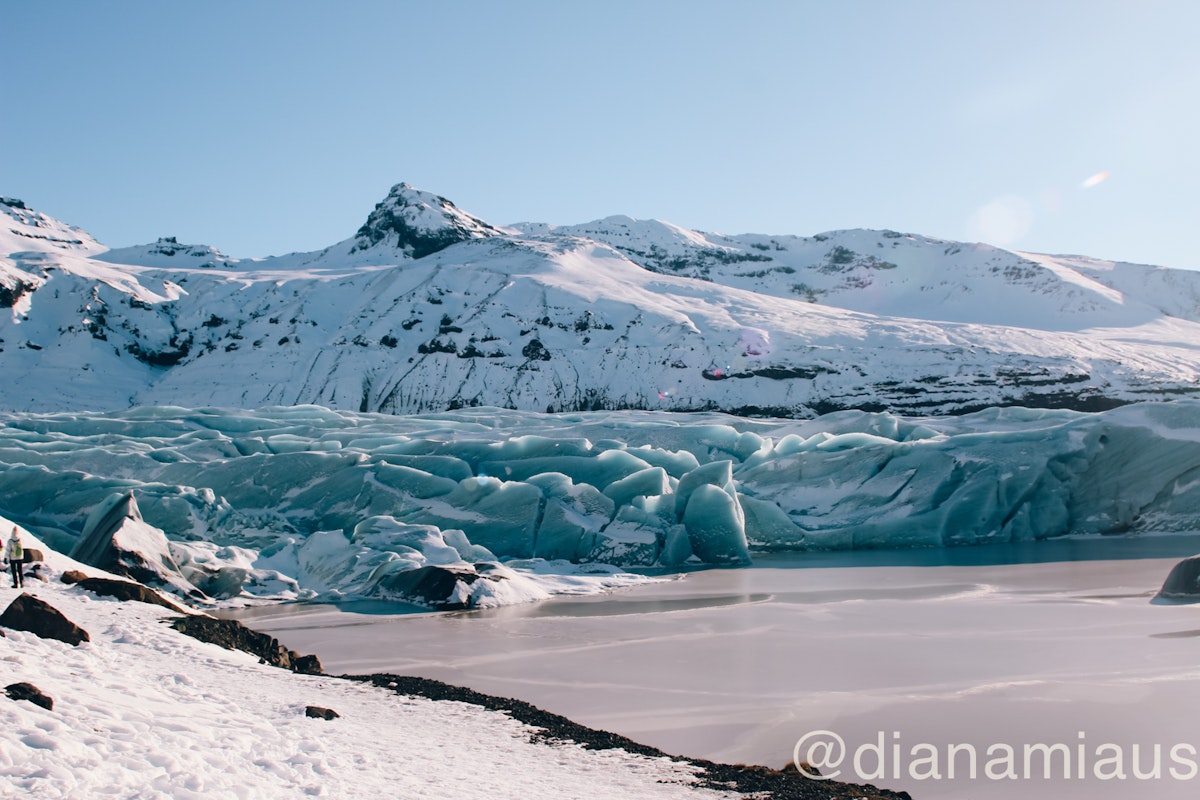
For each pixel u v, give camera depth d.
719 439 53.53
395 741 11.59
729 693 15.93
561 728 12.98
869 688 15.91
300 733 11.15
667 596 28.55
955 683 15.92
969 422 55.91
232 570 29.58
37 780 7.23
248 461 44.06
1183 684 15.02
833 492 44.56
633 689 16.44
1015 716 13.84
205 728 10.13
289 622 25.09
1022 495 41.28
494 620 24.69
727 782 10.67
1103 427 43.19
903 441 51.12
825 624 22.44
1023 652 18.08
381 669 18.70
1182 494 41.44
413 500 39.75
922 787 11.29
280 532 38.47
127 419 65.44
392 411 117.81
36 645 13.09
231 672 15.05
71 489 39.78
